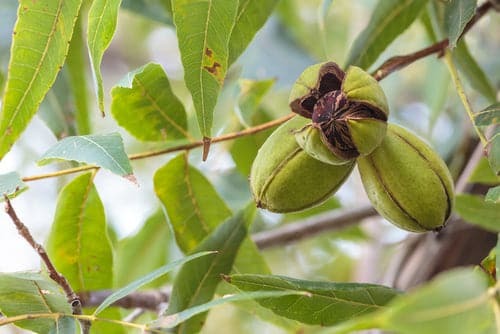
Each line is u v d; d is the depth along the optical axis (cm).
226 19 61
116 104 69
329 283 60
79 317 61
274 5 67
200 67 61
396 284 80
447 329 48
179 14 61
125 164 60
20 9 63
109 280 71
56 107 76
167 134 70
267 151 62
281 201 62
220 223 71
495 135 62
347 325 50
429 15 75
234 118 80
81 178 69
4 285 62
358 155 61
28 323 61
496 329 51
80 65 77
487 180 73
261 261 71
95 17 62
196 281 67
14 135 65
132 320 75
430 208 61
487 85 73
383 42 72
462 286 48
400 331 48
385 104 60
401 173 61
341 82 61
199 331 66
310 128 60
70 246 70
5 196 60
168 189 71
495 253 59
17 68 64
